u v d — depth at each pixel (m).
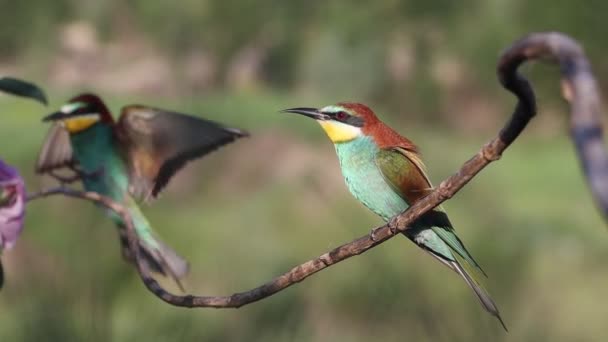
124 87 17.62
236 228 12.23
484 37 15.91
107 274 7.10
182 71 17.75
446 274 8.09
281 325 8.45
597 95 1.75
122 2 17.53
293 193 12.86
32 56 17.30
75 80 17.58
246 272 11.51
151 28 17.48
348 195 12.84
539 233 13.27
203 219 12.85
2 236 2.99
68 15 17.33
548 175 16.09
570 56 1.85
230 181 14.28
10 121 15.50
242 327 8.19
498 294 7.62
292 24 16.95
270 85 17.42
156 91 17.72
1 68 17.34
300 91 17.30
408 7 16.19
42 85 17.17
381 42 16.62
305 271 3.25
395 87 17.00
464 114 17.38
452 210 12.74
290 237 11.95
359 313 9.35
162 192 4.36
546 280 11.55
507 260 8.20
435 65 16.70
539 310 7.47
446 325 6.91
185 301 3.34
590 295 11.38
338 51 16.86
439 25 16.33
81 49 17.67
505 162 16.86
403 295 7.72
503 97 17.02
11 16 16.81
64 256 7.64
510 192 15.52
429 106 16.98
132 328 7.00
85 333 6.66
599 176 1.65
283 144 14.96
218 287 11.32
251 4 16.92
